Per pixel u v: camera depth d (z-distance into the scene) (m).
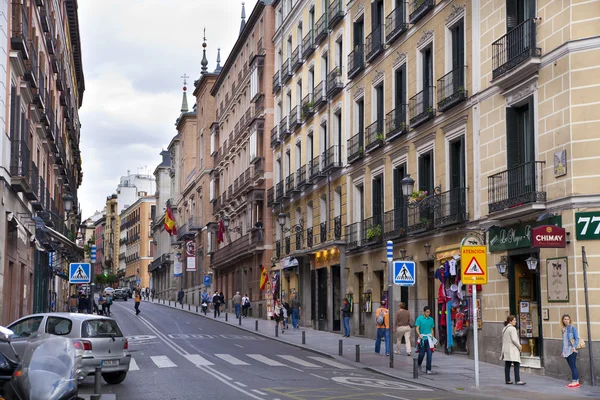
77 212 71.12
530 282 22.88
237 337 35.75
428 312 21.69
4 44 25.55
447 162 27.16
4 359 13.92
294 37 48.19
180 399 15.87
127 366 18.55
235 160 63.09
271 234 52.78
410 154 30.42
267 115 53.47
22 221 30.77
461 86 25.73
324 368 22.70
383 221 32.50
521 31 22.25
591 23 20.05
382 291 33.38
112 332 18.53
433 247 28.14
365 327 34.78
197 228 80.31
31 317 18.80
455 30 27.31
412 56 30.50
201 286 77.81
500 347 23.17
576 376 18.64
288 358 25.59
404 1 31.09
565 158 20.17
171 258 98.44
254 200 53.84
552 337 20.50
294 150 47.25
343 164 38.16
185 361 24.14
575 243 19.77
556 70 20.70
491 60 24.09
